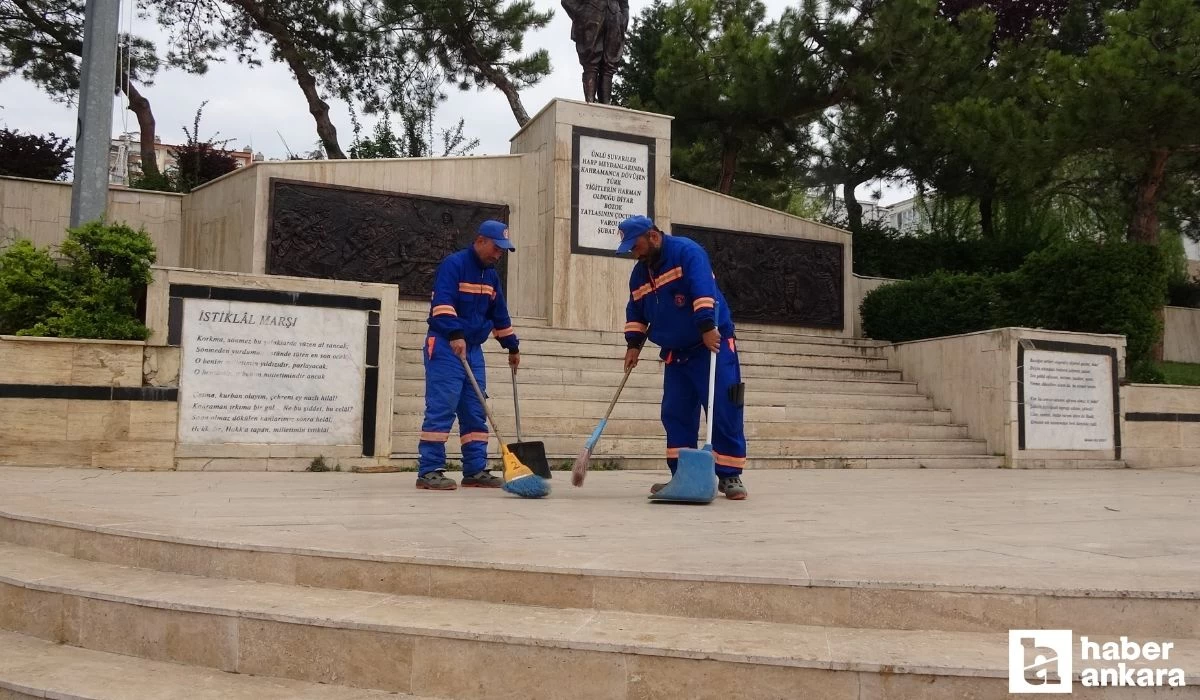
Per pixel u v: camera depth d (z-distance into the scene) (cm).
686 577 377
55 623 416
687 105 2322
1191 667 321
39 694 344
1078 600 363
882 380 1474
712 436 698
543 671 335
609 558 410
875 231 2195
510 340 766
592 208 1559
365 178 1498
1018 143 1565
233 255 1488
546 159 1581
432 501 646
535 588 390
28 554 496
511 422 1082
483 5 2570
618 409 1153
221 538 450
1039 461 1246
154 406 867
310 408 923
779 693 318
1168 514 646
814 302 1844
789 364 1521
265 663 365
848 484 898
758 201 2744
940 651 332
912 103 2177
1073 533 532
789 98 2225
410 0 2486
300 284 924
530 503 643
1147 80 1381
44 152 2111
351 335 944
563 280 1523
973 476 1057
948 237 2289
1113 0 2448
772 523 555
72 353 846
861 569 394
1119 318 1375
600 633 345
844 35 2156
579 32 1742
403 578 407
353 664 354
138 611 392
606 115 1584
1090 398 1287
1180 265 2527
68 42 2261
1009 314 1527
